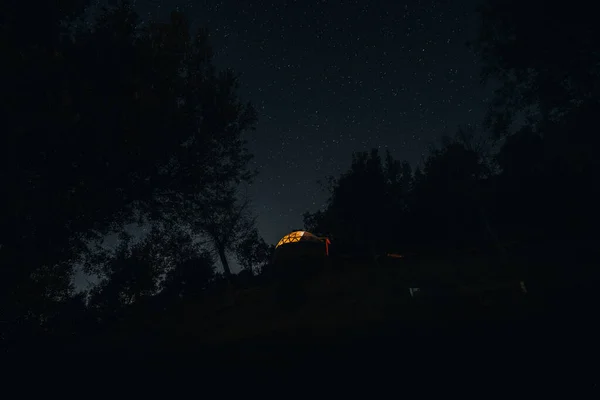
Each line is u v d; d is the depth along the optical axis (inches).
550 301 235.1
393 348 172.1
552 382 119.3
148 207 459.5
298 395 138.3
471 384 126.3
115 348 309.0
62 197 355.6
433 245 908.6
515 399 112.5
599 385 113.8
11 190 302.0
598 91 656.4
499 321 192.9
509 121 834.2
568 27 613.6
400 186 971.3
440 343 169.0
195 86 492.4
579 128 730.8
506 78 787.4
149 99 393.4
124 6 420.2
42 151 354.6
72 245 395.2
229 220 871.1
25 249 332.2
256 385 152.2
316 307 366.0
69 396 173.9
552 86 715.4
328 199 924.6
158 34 467.2
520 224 880.3
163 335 439.2
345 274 590.9
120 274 743.1
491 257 659.4
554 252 582.2
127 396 164.7
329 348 186.9
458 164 873.5
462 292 305.9
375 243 865.5
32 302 400.8
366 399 126.9
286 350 193.6
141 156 402.9
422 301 310.0
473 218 944.9
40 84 334.0
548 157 949.8
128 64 401.1
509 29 704.4
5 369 224.4
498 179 991.0
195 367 186.2
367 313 303.1
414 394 125.6
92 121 360.2
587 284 276.8
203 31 510.6
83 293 819.4
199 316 615.8
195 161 467.5
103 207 389.1
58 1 373.1
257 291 759.7
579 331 156.6
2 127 309.3
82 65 382.0
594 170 835.4
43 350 333.4
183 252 817.5
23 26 351.6
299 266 409.4
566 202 852.0
